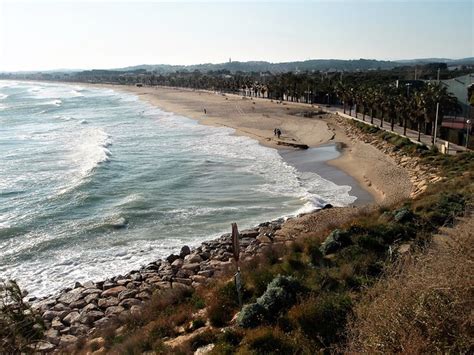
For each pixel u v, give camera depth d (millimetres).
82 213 32094
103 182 40031
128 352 12234
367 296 10828
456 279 8422
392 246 16375
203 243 25812
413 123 60031
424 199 24109
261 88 140875
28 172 44156
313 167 46125
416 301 8391
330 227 21750
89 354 13875
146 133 71688
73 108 120125
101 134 67875
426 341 7773
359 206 31391
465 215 17359
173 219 30672
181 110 109875
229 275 17516
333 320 10562
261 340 10188
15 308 11297
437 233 17000
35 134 70250
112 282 21344
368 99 69438
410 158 44031
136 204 33469
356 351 8562
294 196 35469
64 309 19016
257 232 26578
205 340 11508
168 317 14352
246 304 12750
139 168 45594
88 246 26500
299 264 15719
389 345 8023
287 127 75688
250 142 62156
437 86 51125
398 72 169375
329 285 12945
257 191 37062
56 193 36594
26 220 30531
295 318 10992
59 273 23203
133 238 27562
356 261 14859
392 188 36469
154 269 22766
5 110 110562
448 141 50125
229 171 44188
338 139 62531
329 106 103250
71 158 51281
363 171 43219
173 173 43531
